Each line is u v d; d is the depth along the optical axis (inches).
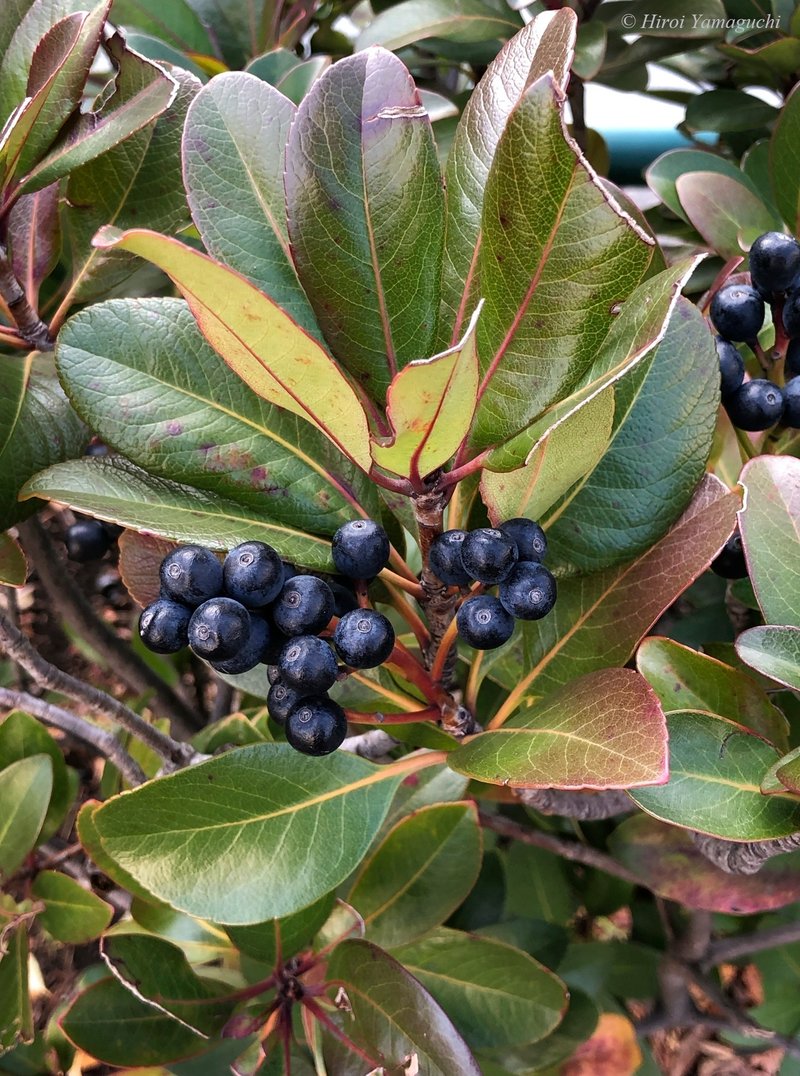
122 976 7.9
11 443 7.2
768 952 12.9
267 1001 8.7
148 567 8.2
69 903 10.2
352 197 5.3
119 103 6.9
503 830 11.1
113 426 6.0
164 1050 8.4
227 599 5.2
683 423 6.7
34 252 8.7
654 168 10.9
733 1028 12.5
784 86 13.0
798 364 7.6
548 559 6.8
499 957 9.6
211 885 6.3
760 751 6.4
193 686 17.7
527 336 4.8
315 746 5.6
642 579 6.8
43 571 11.9
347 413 4.8
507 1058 10.2
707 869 9.5
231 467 6.1
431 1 12.5
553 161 4.3
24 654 7.8
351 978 7.9
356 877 10.2
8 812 10.2
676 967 12.0
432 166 5.3
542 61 5.4
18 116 6.4
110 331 6.0
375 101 5.2
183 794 6.4
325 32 16.2
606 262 4.5
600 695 5.5
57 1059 11.3
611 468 6.7
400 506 7.0
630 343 4.8
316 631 5.4
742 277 8.9
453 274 6.1
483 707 11.7
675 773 6.3
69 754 17.0
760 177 12.3
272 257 5.9
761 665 6.2
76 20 6.6
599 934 14.6
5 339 8.1
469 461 5.3
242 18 14.0
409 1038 7.4
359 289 5.4
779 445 8.5
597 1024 10.4
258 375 4.9
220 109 5.9
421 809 9.2
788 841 6.5
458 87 17.6
